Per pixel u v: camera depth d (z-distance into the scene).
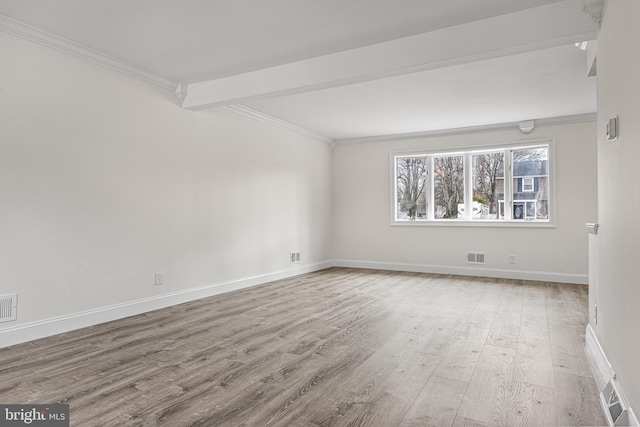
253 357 2.82
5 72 3.06
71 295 3.48
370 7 2.88
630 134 1.83
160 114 4.34
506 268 6.36
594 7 2.52
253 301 4.65
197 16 3.01
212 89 4.41
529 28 2.91
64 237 3.44
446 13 2.97
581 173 5.88
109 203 3.81
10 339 3.06
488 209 6.62
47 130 3.32
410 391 2.27
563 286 5.62
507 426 1.89
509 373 2.53
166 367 2.63
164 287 4.36
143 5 2.85
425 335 3.33
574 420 1.95
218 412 2.02
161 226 4.33
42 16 3.01
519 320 3.81
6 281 3.05
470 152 6.74
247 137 5.61
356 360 2.76
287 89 3.97
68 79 3.48
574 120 5.88
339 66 3.70
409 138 7.16
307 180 7.02
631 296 1.81
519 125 6.20
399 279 6.22
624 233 1.95
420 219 7.14
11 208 3.09
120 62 3.86
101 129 3.74
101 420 1.94
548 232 6.08
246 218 5.57
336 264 7.80
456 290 5.32
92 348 3.00
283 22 3.12
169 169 4.43
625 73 1.92
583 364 2.68
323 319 3.85
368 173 7.52
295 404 2.11
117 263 3.87
